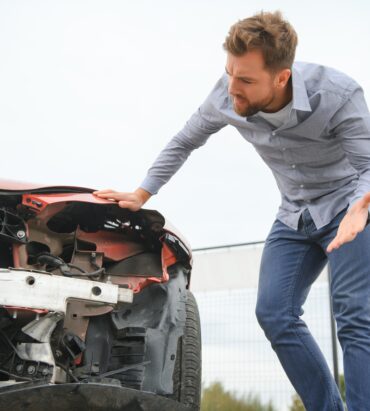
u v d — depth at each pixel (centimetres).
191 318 352
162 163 325
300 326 292
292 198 297
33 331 274
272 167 299
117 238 323
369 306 272
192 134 323
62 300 276
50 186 297
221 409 636
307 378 287
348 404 269
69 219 314
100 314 301
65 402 246
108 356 310
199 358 349
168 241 318
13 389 243
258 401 634
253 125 286
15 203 293
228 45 258
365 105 273
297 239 298
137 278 317
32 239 304
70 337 296
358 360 267
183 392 337
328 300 620
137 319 315
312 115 269
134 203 311
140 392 254
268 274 299
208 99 307
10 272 269
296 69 272
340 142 278
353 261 274
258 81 259
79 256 311
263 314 295
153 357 314
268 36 253
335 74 272
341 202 285
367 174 265
